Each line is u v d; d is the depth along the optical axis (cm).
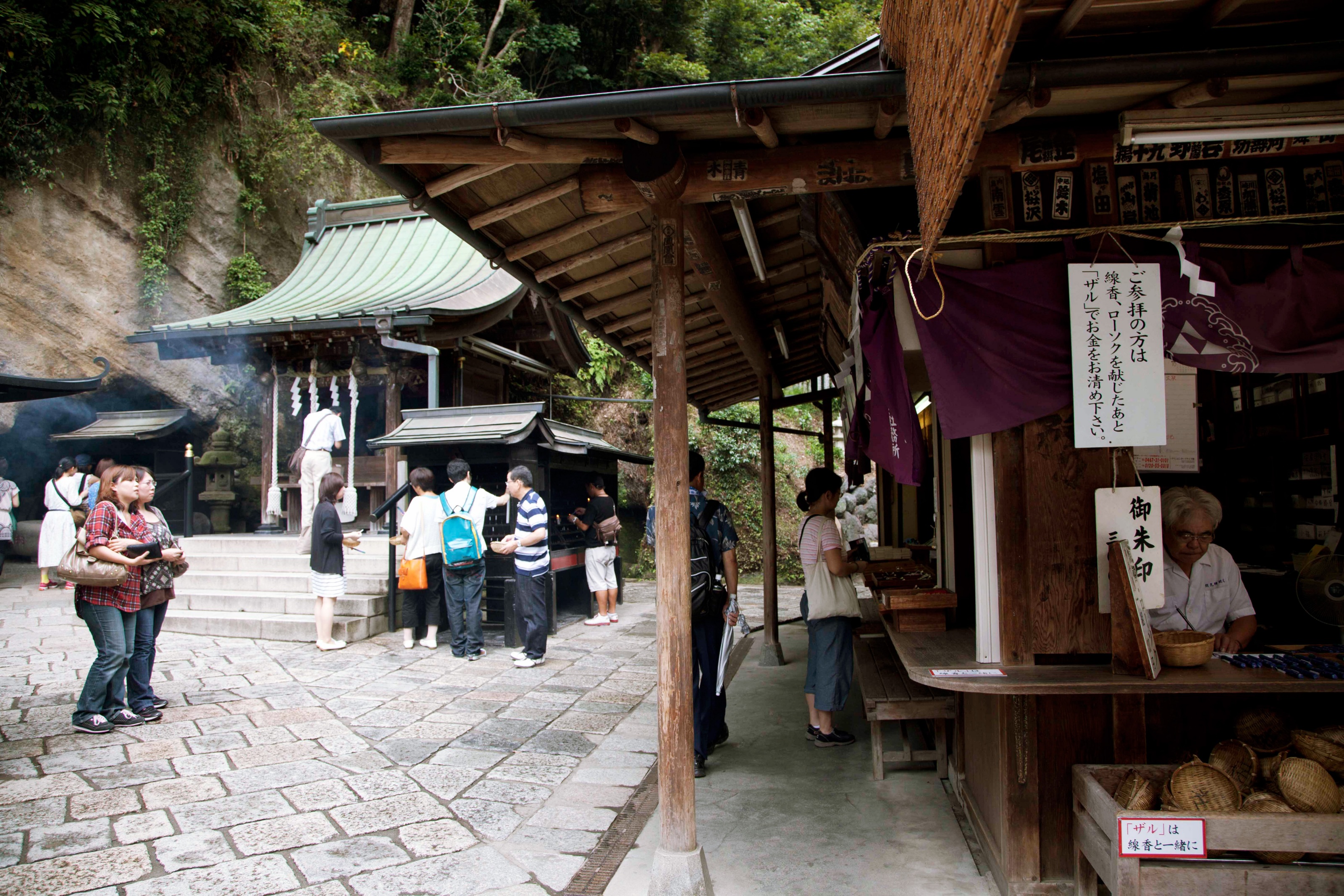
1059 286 301
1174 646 284
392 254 1401
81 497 1070
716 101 269
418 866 339
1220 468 479
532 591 723
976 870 331
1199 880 240
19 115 1158
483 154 299
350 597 857
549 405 1525
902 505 788
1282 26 243
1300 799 255
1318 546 372
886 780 438
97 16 1190
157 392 1348
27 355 1201
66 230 1230
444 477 940
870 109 286
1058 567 303
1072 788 300
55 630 821
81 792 414
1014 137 298
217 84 1420
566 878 330
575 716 566
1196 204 310
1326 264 299
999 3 143
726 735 502
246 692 620
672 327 323
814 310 646
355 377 1159
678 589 315
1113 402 292
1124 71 236
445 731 527
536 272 439
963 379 304
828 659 488
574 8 1983
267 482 1193
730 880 326
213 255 1430
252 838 363
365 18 1880
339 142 289
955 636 371
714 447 1545
